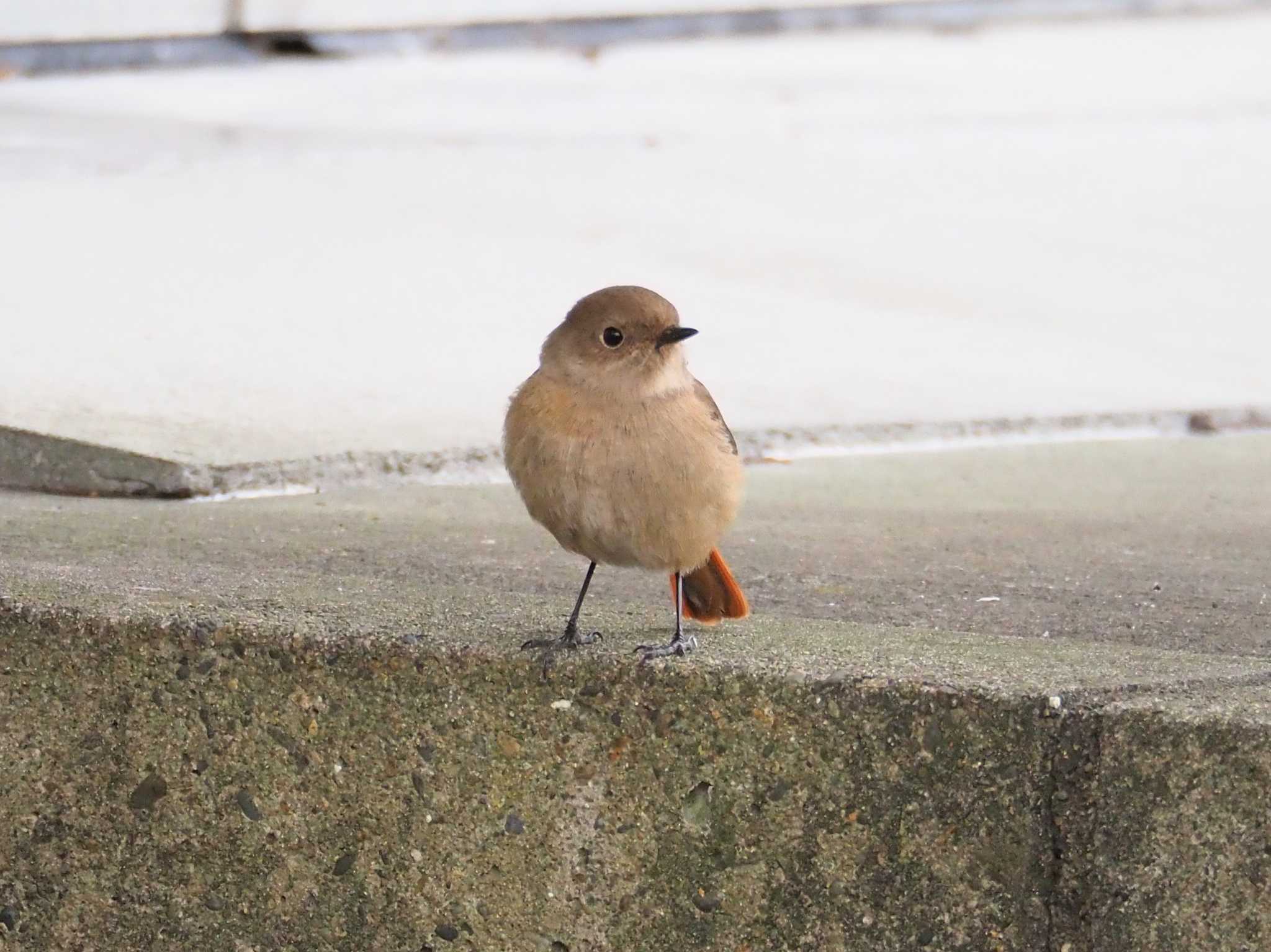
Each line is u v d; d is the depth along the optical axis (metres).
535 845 6.70
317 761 6.89
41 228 17.97
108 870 7.13
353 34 30.02
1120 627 7.94
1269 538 10.32
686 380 7.46
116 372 13.28
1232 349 16.83
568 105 27.09
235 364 13.88
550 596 8.45
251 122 24.33
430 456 11.79
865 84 30.02
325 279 16.97
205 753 6.99
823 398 14.34
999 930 6.14
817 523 10.70
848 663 6.48
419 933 6.88
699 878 6.52
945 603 8.50
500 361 14.79
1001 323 17.39
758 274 18.52
